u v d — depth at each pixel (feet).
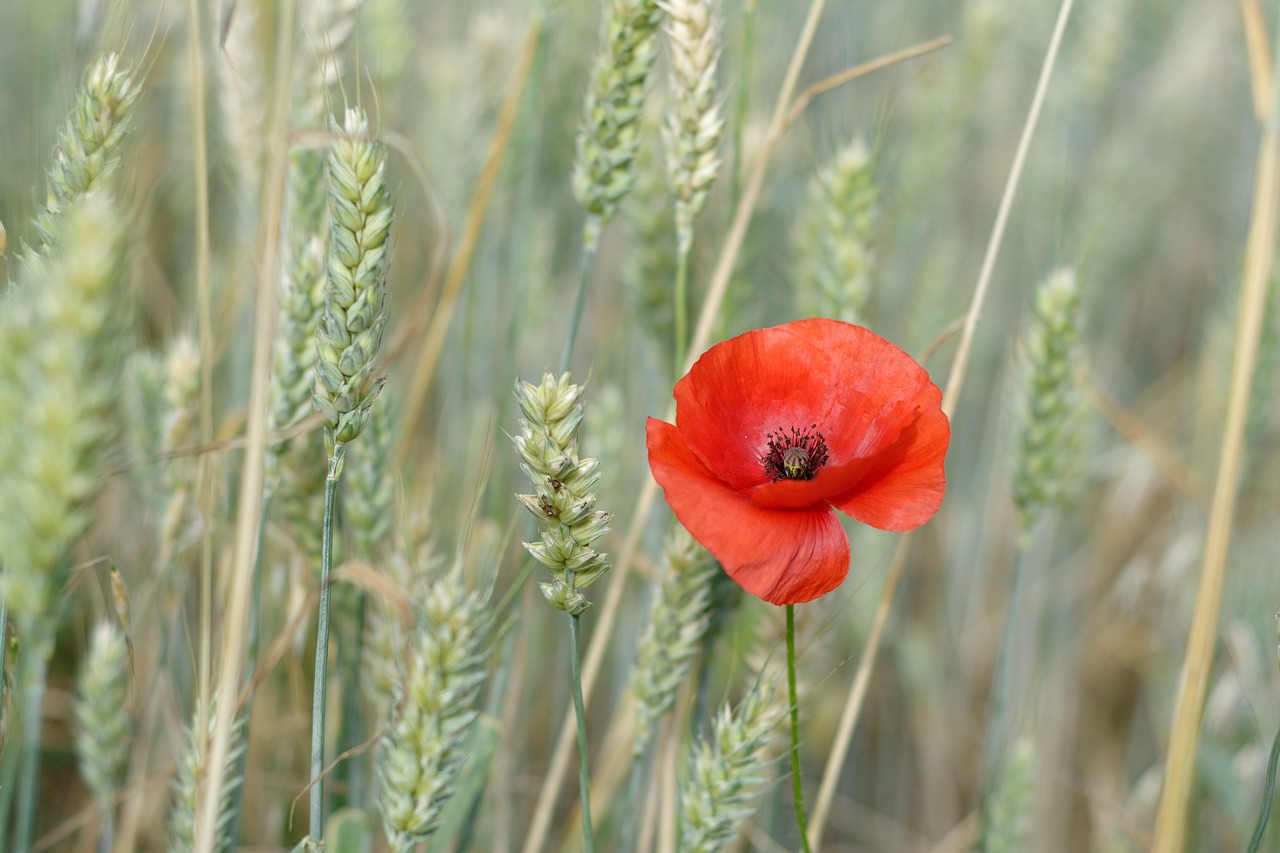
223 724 2.42
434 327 3.14
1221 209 5.33
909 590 4.46
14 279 2.63
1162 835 2.61
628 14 2.68
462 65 3.59
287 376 2.64
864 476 2.44
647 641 2.68
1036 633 3.82
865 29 4.51
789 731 2.87
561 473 2.37
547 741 3.65
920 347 3.81
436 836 2.71
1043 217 4.51
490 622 2.56
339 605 2.77
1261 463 4.39
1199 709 2.60
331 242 2.41
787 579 2.38
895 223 4.12
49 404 2.24
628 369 3.62
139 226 2.51
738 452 2.48
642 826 2.90
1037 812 3.62
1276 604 3.37
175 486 2.76
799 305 3.12
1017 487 2.98
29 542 2.27
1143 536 4.75
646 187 3.07
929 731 3.70
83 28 2.52
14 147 3.23
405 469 3.14
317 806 2.48
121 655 2.76
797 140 3.77
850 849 3.70
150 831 3.12
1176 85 5.30
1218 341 3.60
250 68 3.02
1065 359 2.92
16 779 2.98
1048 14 4.67
